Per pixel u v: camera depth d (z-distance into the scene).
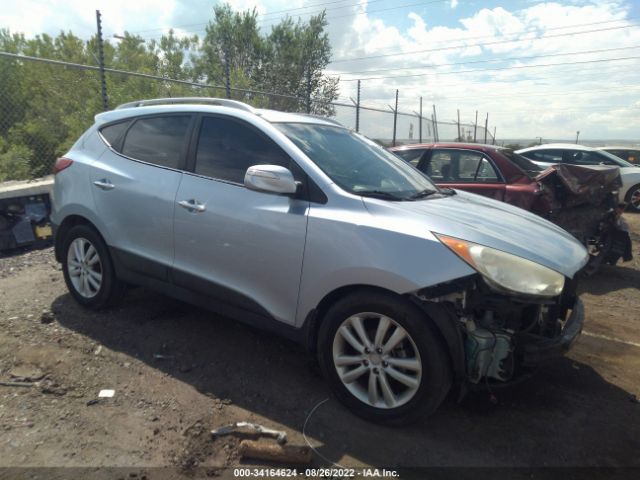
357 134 4.17
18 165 9.92
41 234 6.42
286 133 3.35
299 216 2.99
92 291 4.20
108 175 3.94
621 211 6.34
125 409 2.88
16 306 4.29
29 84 13.02
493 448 2.71
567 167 6.01
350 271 2.77
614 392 3.39
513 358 2.68
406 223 2.77
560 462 2.62
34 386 3.07
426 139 16.33
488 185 6.04
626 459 2.67
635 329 4.64
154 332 3.87
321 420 2.87
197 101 3.94
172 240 3.56
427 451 2.65
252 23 21.22
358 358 2.86
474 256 2.57
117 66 16.38
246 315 3.29
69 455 2.47
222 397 3.06
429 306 2.59
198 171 3.53
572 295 3.16
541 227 3.39
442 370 2.62
